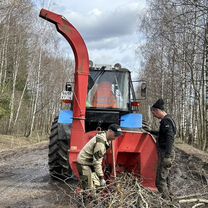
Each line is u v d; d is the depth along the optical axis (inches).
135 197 224.7
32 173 434.6
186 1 557.6
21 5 1124.5
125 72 396.2
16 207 280.7
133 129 369.1
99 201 226.4
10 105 1360.7
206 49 649.6
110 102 386.9
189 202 253.3
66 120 368.5
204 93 868.0
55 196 311.3
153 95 1348.4
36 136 1462.8
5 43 1175.0
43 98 1812.3
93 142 244.5
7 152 697.0
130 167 295.6
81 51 319.9
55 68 1785.2
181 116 1103.6
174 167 423.5
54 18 319.0
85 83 317.1
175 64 1104.8
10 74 1515.7
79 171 247.3
